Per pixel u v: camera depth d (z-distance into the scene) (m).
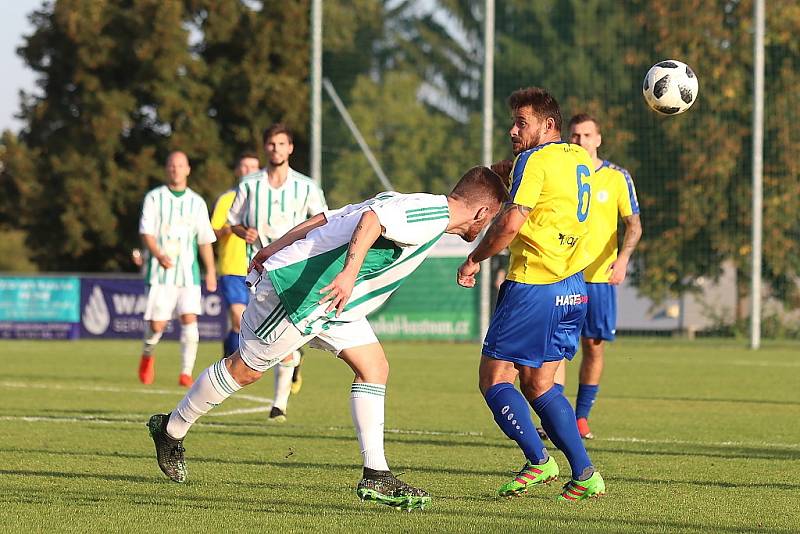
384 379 12.14
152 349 27.59
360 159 47.22
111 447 16.52
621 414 22.38
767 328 48.75
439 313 46.19
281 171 21.81
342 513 11.71
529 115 13.38
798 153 48.00
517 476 12.85
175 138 70.75
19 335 48.56
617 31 48.34
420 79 47.94
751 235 45.03
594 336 18.39
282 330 11.77
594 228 18.41
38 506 11.95
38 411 21.59
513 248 13.13
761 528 11.15
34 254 74.12
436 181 47.94
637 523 11.35
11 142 71.19
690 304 49.78
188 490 13.02
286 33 72.00
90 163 70.62
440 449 16.89
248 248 22.47
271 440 17.59
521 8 48.53
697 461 15.89
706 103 47.91
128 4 72.12
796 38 47.97
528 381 13.16
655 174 48.09
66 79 72.94
